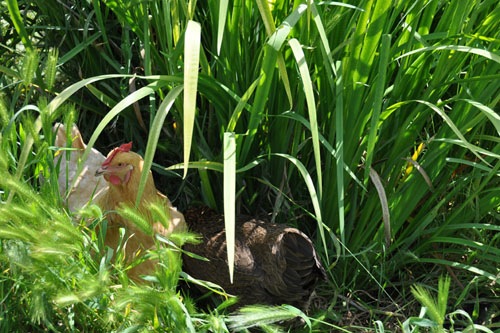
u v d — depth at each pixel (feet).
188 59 8.77
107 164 11.12
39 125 10.03
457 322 12.24
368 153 10.57
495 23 11.62
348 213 12.47
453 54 11.30
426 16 11.50
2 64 14.97
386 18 10.83
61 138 12.47
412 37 11.18
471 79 11.15
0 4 14.71
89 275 9.17
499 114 12.91
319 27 9.87
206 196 12.56
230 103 11.59
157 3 12.02
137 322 9.20
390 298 12.07
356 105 11.28
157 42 13.05
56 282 9.14
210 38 12.50
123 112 13.48
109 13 14.16
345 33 11.20
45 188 10.23
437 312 9.05
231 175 9.19
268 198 12.55
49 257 8.98
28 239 8.99
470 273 12.80
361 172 12.24
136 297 8.87
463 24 12.05
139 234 11.23
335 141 11.84
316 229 12.69
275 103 11.82
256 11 11.50
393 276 12.87
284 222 12.66
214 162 11.07
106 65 14.14
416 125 11.83
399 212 12.35
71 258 9.34
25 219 9.25
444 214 12.89
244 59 11.75
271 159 12.30
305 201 12.60
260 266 11.50
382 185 11.99
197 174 12.99
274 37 9.59
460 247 13.04
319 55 11.26
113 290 9.59
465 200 12.80
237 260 11.41
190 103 8.68
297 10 9.87
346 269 12.58
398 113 12.04
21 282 9.37
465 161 11.73
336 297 12.08
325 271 12.02
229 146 9.45
